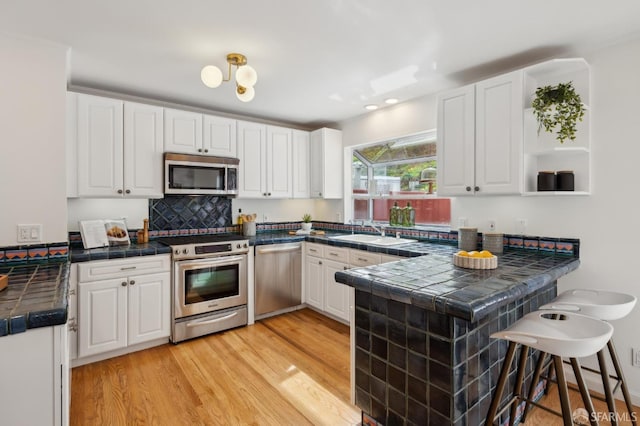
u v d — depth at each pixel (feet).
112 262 8.46
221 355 8.78
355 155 13.65
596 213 7.10
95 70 8.38
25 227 6.72
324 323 11.12
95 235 9.16
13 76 6.60
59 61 7.04
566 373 7.48
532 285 5.34
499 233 8.12
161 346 9.32
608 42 6.86
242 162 11.76
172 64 8.03
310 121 13.67
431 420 4.79
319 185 13.24
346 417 6.32
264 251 11.32
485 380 5.21
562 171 7.18
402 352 5.16
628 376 6.79
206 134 10.89
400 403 5.21
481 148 7.84
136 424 6.04
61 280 5.53
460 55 7.54
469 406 4.84
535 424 6.09
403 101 10.94
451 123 8.47
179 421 6.15
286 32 6.52
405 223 11.20
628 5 5.60
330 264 11.19
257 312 11.19
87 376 7.66
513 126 7.30
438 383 4.70
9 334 3.78
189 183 10.32
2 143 6.52
